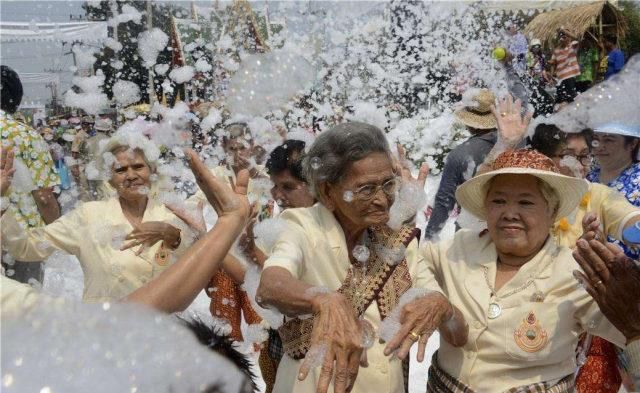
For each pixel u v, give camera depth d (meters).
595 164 3.73
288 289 2.03
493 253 2.35
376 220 2.18
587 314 2.23
